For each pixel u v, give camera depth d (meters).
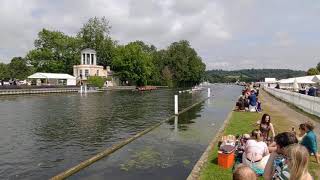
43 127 25.95
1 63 132.88
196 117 31.22
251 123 23.17
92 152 17.45
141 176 12.89
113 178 12.59
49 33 124.25
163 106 44.97
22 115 34.28
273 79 130.00
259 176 10.55
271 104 40.59
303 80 61.50
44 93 80.56
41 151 17.64
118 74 126.50
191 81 159.88
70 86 92.56
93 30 134.25
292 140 6.00
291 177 5.02
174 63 146.75
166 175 13.01
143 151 16.75
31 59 124.31
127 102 52.41
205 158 13.70
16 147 18.61
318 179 10.78
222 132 19.64
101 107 43.56
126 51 124.06
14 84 88.75
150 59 130.50
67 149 18.11
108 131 23.95
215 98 62.22
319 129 20.44
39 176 13.50
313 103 28.52
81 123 28.19
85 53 123.50
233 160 12.61
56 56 125.62
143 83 127.00
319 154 12.91
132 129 24.88
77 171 13.38
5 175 13.62
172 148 17.47
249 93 33.72
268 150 11.02
